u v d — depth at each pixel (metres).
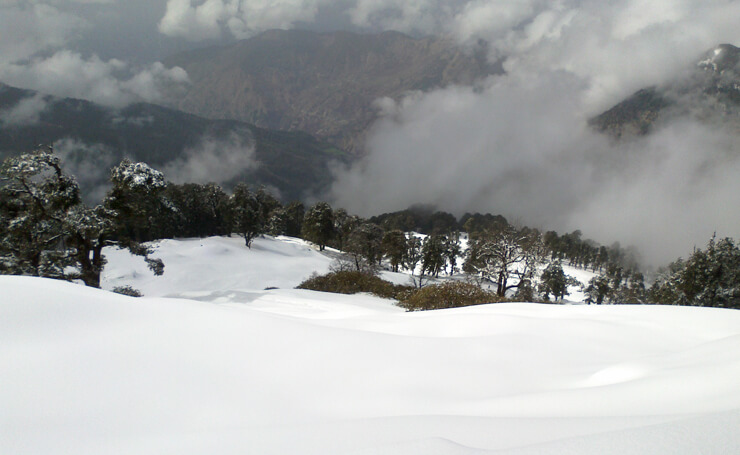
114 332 5.05
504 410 3.48
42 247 16.12
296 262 52.62
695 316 7.40
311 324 6.23
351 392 4.16
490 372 4.76
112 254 40.56
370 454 2.04
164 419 3.46
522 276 24.00
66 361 4.26
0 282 5.83
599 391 3.59
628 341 6.14
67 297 5.65
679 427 1.77
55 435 3.09
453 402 3.92
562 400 3.50
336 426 2.93
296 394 4.09
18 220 15.51
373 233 53.44
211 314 6.00
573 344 5.92
